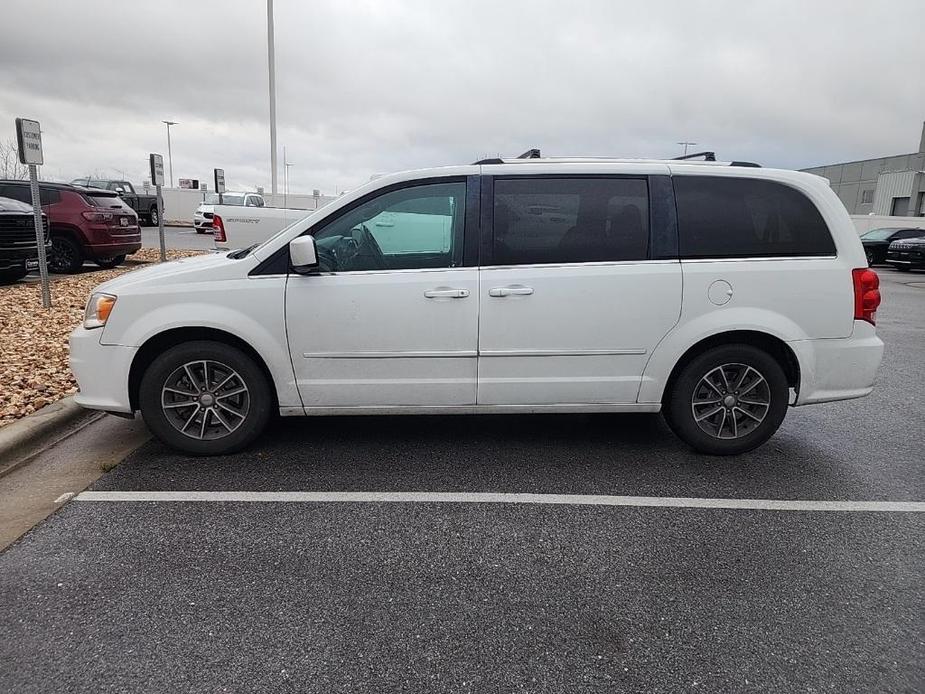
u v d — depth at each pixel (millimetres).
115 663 2307
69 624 2521
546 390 4160
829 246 4164
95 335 4027
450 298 3998
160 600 2689
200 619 2564
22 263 10586
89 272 12938
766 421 4266
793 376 4301
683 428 4281
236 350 4070
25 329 7641
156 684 2205
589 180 4105
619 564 3014
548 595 2760
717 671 2305
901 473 4145
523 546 3170
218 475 3973
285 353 4039
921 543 3240
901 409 5574
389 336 4027
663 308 4070
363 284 3988
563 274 4023
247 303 3977
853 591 2809
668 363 4141
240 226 8734
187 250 18297
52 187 12250
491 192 4066
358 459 4254
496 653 2389
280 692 2176
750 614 2637
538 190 4078
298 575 2893
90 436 4656
